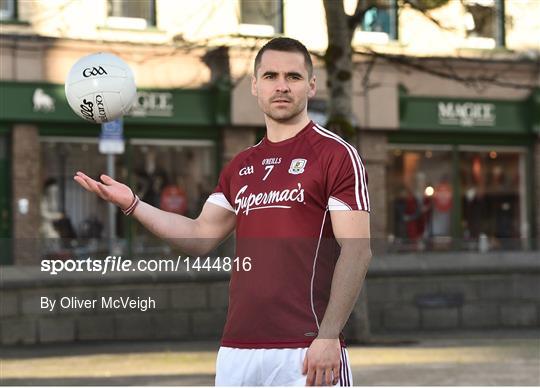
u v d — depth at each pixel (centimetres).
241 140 2377
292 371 477
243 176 496
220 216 510
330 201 475
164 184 2334
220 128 2370
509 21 2133
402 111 2523
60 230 2225
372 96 2491
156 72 2303
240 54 2295
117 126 1916
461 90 2584
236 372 486
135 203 502
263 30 2303
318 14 2302
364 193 474
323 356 464
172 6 2284
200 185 2361
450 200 2591
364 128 2488
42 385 1119
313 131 490
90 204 2234
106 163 2288
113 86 519
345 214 471
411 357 1435
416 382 1168
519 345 1584
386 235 2517
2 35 2183
